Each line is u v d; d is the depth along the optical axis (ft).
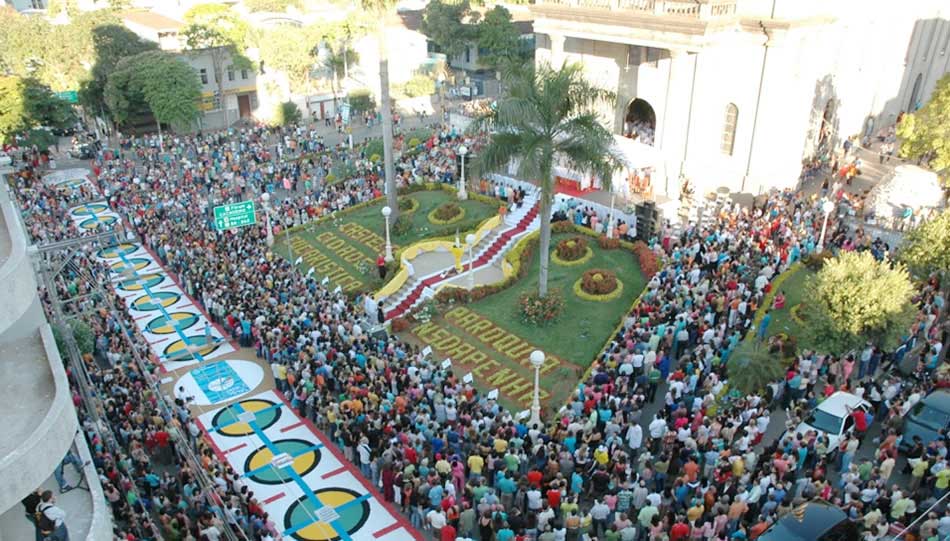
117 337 90.07
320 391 78.79
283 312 93.45
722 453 60.54
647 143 137.59
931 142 113.80
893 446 61.16
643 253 108.58
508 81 93.09
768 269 92.99
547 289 100.99
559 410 77.20
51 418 38.96
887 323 72.28
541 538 54.80
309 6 260.21
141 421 72.90
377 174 153.79
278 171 160.15
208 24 219.00
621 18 123.95
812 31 120.06
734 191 128.67
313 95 234.99
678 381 71.36
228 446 77.00
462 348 92.32
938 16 174.50
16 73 221.87
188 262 114.73
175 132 203.21
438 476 61.93
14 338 49.03
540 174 91.45
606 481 61.52
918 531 54.08
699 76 124.36
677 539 54.03
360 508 67.31
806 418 67.51
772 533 53.26
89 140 198.18
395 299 105.91
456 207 130.41
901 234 105.50
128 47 209.15
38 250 83.71
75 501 44.68
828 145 147.84
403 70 244.63
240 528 56.44
